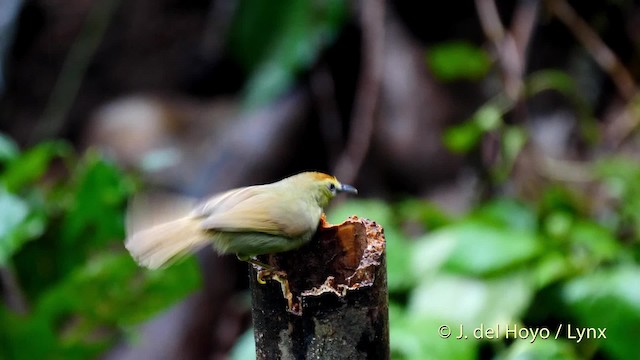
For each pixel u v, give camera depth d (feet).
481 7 36.27
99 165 25.72
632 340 25.09
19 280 27.02
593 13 43.83
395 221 32.81
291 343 13.56
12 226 24.45
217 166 42.06
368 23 40.73
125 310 25.57
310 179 17.69
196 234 15.97
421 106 41.60
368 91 40.68
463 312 26.22
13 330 25.30
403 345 24.03
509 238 27.58
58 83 50.42
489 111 33.12
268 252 15.79
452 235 28.04
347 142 44.65
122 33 52.13
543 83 40.04
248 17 39.34
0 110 51.26
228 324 38.91
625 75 38.11
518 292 26.18
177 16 52.03
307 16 38.68
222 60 50.49
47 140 49.26
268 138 42.47
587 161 40.47
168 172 42.55
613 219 33.32
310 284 15.58
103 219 26.27
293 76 39.40
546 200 32.78
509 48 36.14
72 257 26.91
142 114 47.19
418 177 41.16
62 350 26.09
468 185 39.81
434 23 45.98
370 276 13.38
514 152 33.53
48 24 51.49
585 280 26.04
